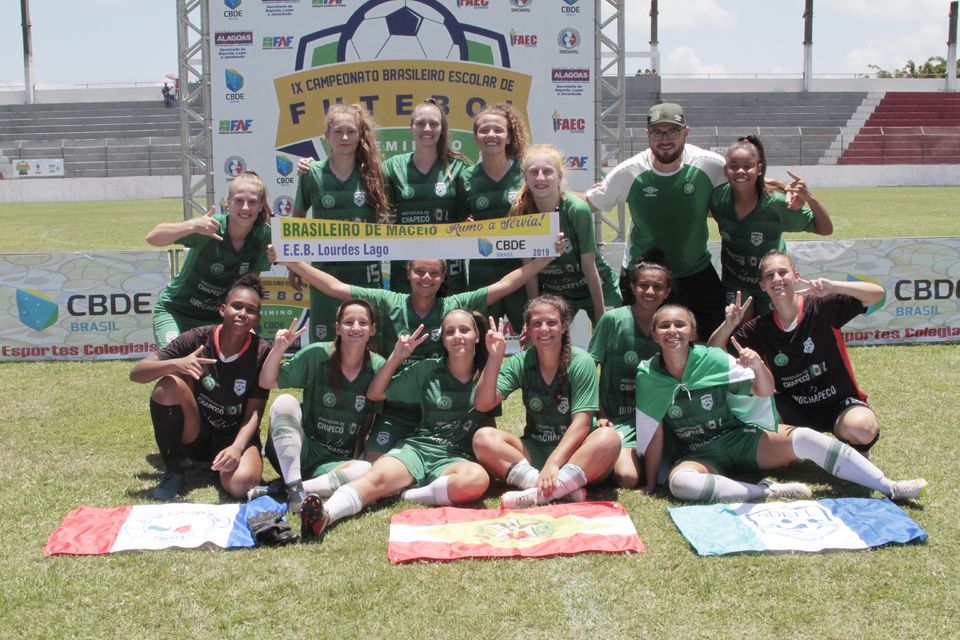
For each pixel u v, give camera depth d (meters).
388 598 3.65
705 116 45.50
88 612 3.56
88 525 4.39
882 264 8.55
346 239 5.59
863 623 3.41
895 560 3.92
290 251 5.62
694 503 4.73
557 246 5.57
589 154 8.84
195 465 5.55
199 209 9.04
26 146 41.53
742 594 3.65
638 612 3.51
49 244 17.69
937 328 8.66
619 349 5.46
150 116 45.69
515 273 5.61
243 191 5.70
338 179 6.03
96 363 8.39
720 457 5.07
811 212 6.06
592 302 6.23
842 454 4.72
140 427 6.31
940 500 4.62
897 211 22.66
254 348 5.16
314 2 8.49
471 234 5.57
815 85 49.22
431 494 4.76
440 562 3.97
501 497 4.79
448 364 5.07
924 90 49.53
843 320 5.21
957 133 41.69
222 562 4.01
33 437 6.05
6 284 8.39
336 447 5.19
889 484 4.62
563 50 8.67
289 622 3.47
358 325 4.90
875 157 40.69
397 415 5.23
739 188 5.91
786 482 5.05
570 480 4.70
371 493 4.66
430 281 5.34
